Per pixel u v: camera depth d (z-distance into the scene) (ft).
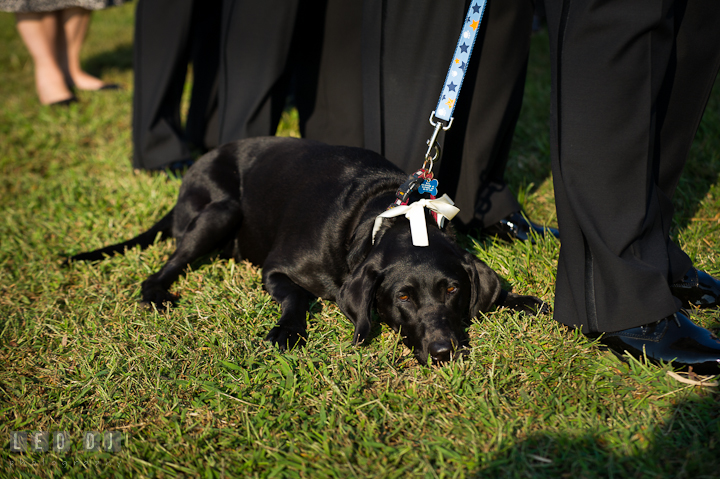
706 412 5.98
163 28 12.82
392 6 8.58
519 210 10.22
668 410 6.19
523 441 5.90
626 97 6.49
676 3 6.95
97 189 13.30
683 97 7.50
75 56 20.34
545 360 7.12
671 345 6.70
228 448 6.22
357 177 8.99
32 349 8.33
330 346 7.73
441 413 6.41
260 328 8.23
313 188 9.20
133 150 13.64
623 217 6.75
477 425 6.22
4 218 12.44
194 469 5.92
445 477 5.62
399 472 5.61
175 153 13.51
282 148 10.29
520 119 15.11
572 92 6.67
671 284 7.87
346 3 11.28
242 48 11.31
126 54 26.20
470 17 7.45
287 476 5.74
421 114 8.92
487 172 9.86
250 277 9.72
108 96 19.45
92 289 9.68
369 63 9.15
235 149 10.80
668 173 7.98
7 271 10.53
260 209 9.92
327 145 9.95
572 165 6.77
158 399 6.97
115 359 7.68
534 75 18.48
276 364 7.34
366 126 9.60
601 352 7.23
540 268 9.00
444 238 7.95
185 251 9.90
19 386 7.55
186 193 10.69
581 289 7.17
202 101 14.52
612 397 6.48
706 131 13.11
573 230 7.07
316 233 8.66
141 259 10.38
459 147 9.58
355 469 5.74
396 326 7.66
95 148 15.96
